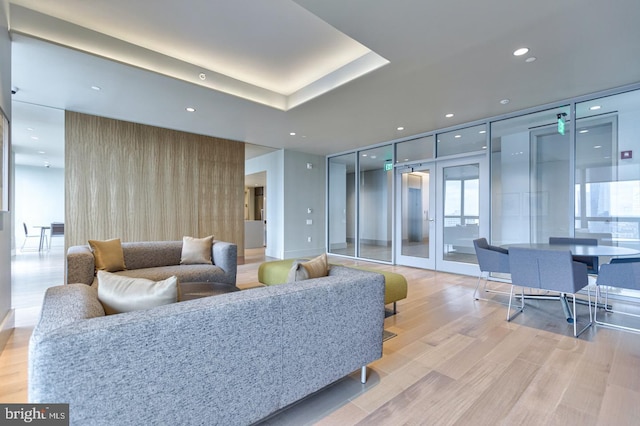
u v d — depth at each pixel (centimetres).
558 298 353
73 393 90
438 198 532
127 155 474
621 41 255
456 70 308
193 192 544
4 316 244
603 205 368
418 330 267
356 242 690
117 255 326
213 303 121
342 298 164
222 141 584
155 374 104
